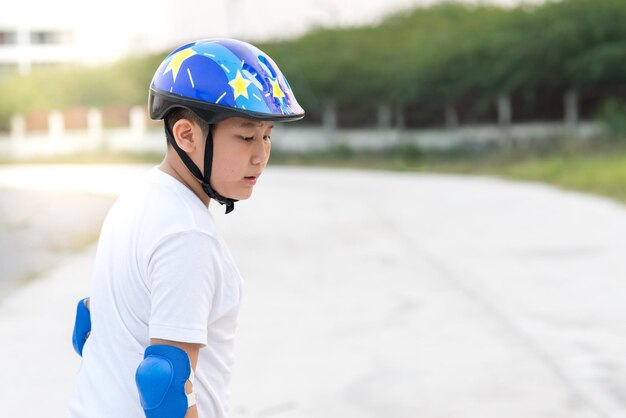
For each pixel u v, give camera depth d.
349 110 46.94
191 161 2.52
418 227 16.53
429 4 50.25
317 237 15.38
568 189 23.83
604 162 28.41
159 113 2.49
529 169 30.12
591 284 10.73
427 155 42.44
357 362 7.70
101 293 2.59
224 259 2.52
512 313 9.37
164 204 2.49
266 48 49.72
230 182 2.52
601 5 37.69
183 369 2.38
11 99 51.94
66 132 53.44
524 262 12.37
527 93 39.38
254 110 2.42
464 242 14.41
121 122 53.62
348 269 12.19
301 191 25.88
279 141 48.50
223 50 2.46
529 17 40.12
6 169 42.16
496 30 41.34
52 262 12.95
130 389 2.53
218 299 2.52
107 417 2.54
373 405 6.61
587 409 6.44
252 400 6.75
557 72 38.56
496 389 6.92
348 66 46.28
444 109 43.34
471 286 10.82
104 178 31.50
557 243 13.96
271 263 12.77
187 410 2.40
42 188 26.61
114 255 2.54
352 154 45.56
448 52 41.69
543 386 6.96
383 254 13.41
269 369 7.53
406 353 7.95
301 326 8.99
